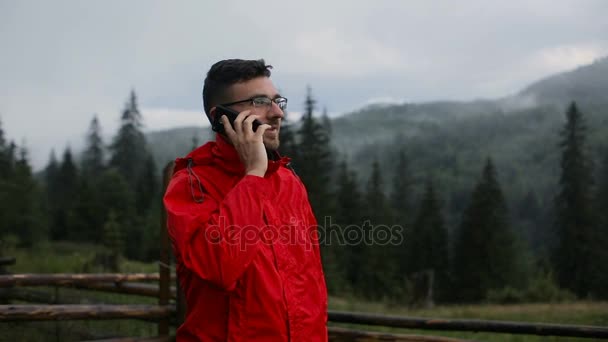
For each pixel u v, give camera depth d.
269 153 2.07
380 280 42.16
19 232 46.75
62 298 5.57
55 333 4.07
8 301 5.84
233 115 1.93
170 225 1.80
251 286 1.76
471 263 46.97
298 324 1.80
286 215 1.94
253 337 1.75
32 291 5.72
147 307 3.16
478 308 14.79
